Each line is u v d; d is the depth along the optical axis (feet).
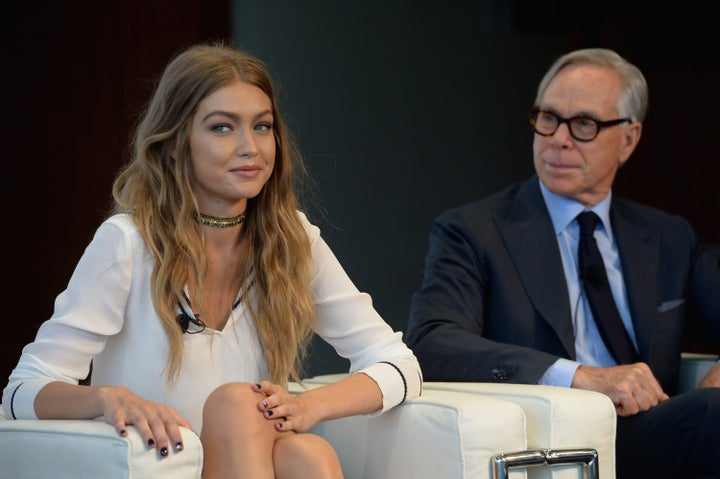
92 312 21.34
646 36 64.03
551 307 28.99
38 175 48.88
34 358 21.11
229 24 53.31
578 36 63.26
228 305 23.00
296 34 56.13
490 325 29.35
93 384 22.43
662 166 65.21
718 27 64.23
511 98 64.13
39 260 48.93
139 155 22.54
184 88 22.00
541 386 23.85
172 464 18.38
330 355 54.75
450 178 62.13
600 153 29.94
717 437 24.38
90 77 49.55
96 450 18.24
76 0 49.19
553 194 30.42
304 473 19.45
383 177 59.62
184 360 22.03
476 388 23.77
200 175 22.00
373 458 22.76
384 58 59.47
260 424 19.86
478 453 20.88
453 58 61.98
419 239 61.05
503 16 61.98
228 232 22.80
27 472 19.07
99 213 49.93
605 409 22.65
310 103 56.75
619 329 29.50
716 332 31.35
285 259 23.27
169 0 50.96
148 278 21.94
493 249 29.60
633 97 30.58
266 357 22.98
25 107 48.57
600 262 29.99
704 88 64.85
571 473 22.17
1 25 48.08
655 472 25.61
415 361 23.16
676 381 30.17
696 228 65.31
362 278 59.06
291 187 23.80
